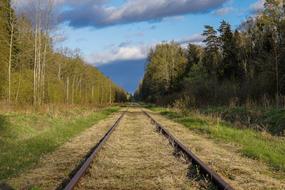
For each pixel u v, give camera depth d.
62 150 14.89
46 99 54.97
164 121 32.28
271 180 9.63
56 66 67.00
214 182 8.90
